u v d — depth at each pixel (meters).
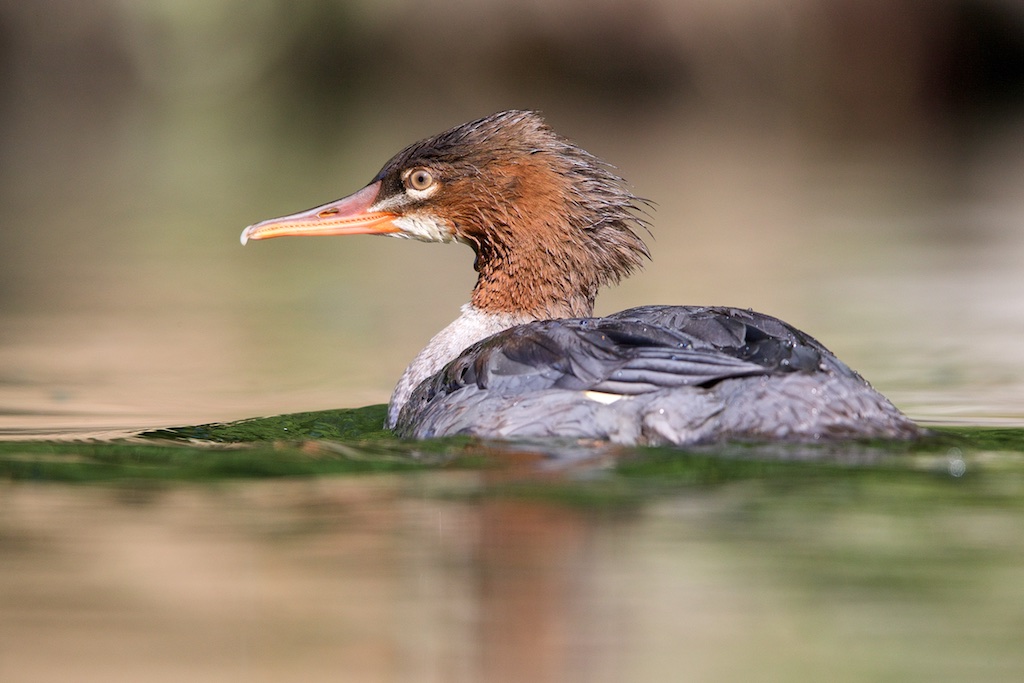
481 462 9.59
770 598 7.15
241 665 6.53
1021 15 48.41
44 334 18.34
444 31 50.69
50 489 9.30
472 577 7.43
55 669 6.47
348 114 47.00
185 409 13.95
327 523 8.47
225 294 21.83
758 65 47.97
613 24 49.16
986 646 6.59
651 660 6.48
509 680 6.30
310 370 16.27
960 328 18.09
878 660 6.46
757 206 29.81
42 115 47.53
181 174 34.41
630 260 12.65
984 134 42.22
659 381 9.59
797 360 9.68
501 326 12.57
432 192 12.72
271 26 51.66
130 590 7.41
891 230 26.67
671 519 8.31
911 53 47.69
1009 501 8.54
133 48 51.59
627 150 37.50
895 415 9.53
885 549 7.79
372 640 6.77
